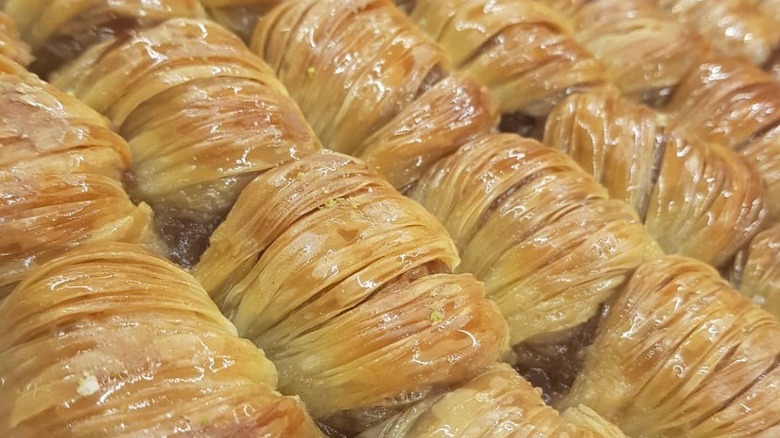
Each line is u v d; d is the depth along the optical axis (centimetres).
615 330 18
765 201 22
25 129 16
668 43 24
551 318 19
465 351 16
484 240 19
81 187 16
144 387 14
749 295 21
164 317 15
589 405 18
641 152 21
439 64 21
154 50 18
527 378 19
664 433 18
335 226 17
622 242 19
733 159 22
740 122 23
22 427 13
